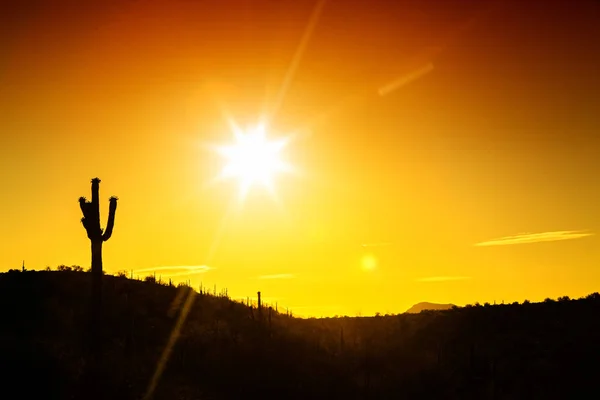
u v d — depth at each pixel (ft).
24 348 149.28
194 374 190.90
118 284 267.80
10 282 233.35
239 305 309.63
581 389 240.53
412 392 238.68
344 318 401.29
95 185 147.95
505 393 244.42
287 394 198.90
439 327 340.80
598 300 350.02
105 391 143.33
